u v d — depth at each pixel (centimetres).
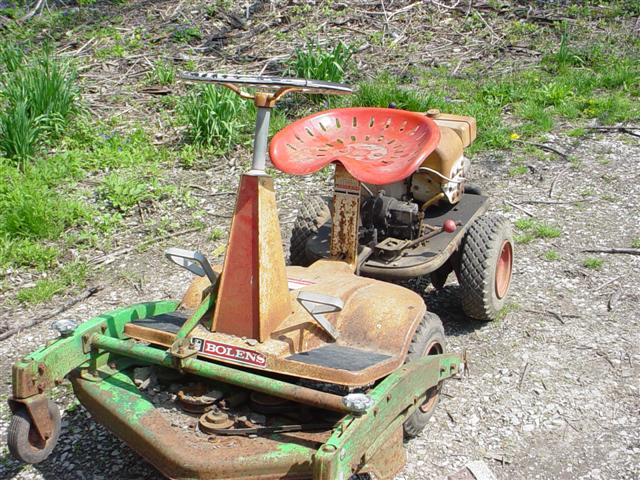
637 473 183
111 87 486
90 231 325
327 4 595
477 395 214
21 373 160
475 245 234
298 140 220
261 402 166
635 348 235
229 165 389
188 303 194
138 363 186
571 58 501
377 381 182
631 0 590
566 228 316
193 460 150
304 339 169
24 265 301
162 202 349
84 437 199
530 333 245
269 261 168
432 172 236
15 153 382
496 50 530
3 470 188
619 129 412
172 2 614
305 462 146
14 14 606
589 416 205
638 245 299
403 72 497
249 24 575
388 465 161
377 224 227
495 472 184
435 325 190
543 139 406
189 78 167
